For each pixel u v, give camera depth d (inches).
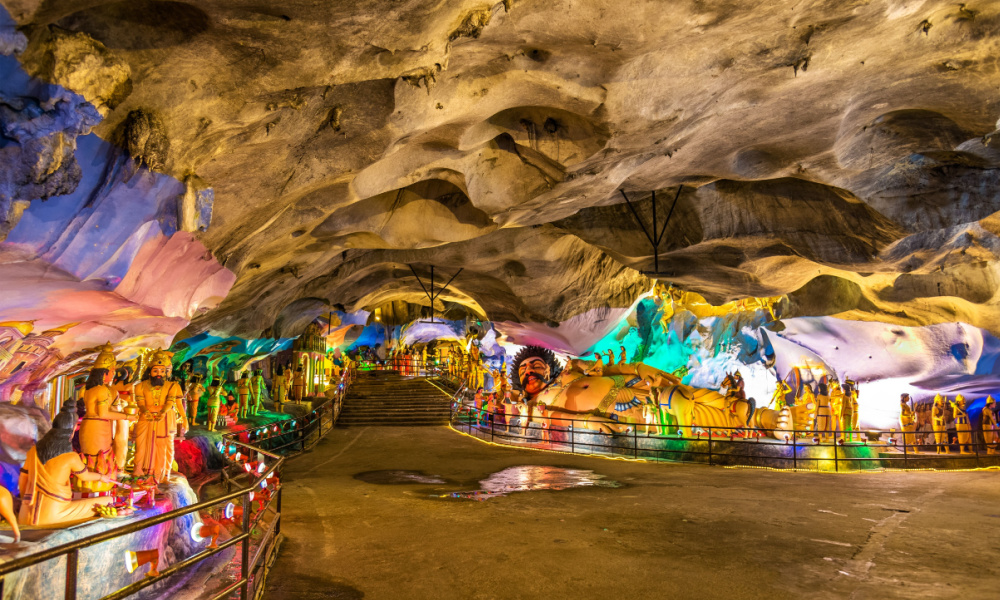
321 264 638.5
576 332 909.8
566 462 693.3
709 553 315.9
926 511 421.1
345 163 315.6
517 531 363.6
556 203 483.8
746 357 1027.3
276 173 297.4
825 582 269.1
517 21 258.1
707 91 331.9
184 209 227.8
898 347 892.6
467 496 481.1
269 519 399.2
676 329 1099.3
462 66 283.7
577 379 989.8
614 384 951.6
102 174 185.9
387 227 517.3
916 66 323.9
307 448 817.5
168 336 309.7
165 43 184.1
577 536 351.3
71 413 237.6
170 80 196.5
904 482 561.9
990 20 290.8
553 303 865.5
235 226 318.3
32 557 117.4
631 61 297.6
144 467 276.5
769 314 975.0
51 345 245.6
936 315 775.1
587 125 363.9
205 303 340.2
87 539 131.7
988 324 729.0
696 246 626.2
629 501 457.1
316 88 248.8
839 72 324.8
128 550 234.1
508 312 935.7
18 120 146.8
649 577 277.4
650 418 907.4
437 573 284.0
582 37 275.0
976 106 357.1
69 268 185.2
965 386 877.2
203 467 575.5
